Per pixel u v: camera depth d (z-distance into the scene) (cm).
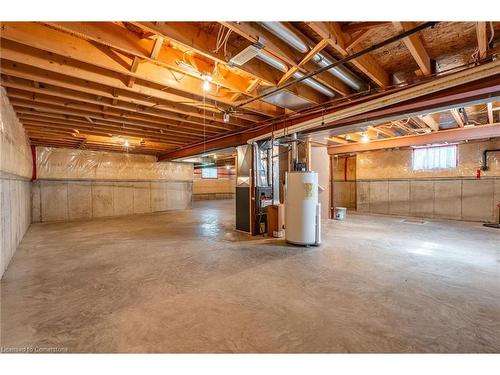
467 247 396
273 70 290
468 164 664
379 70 279
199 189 1596
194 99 354
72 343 166
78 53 229
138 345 164
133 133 561
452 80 244
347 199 998
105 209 813
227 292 240
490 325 183
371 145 695
